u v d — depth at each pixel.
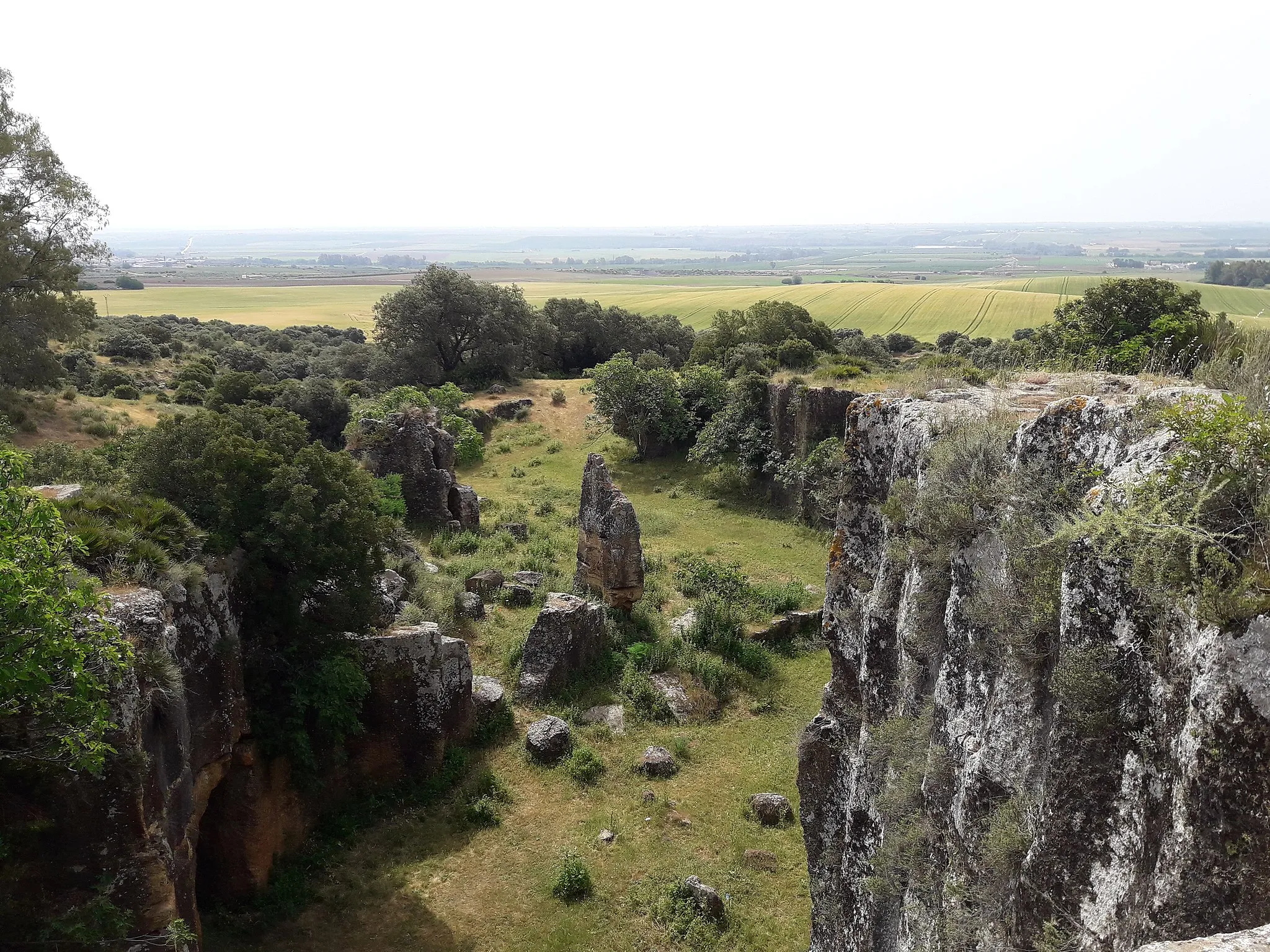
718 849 14.66
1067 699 5.80
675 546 28.97
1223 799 4.48
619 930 12.89
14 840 8.52
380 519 14.92
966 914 6.86
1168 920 4.64
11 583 7.13
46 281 37.84
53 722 8.32
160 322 95.06
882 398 10.80
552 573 25.50
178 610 11.05
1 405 35.31
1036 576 6.66
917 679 8.66
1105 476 6.14
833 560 11.26
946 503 8.09
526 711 18.42
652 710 18.69
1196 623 4.93
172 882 9.45
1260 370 6.76
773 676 20.50
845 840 10.16
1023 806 6.36
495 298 59.59
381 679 15.35
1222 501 5.05
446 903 13.31
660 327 76.12
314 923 12.76
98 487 13.19
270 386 42.22
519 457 42.09
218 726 11.74
